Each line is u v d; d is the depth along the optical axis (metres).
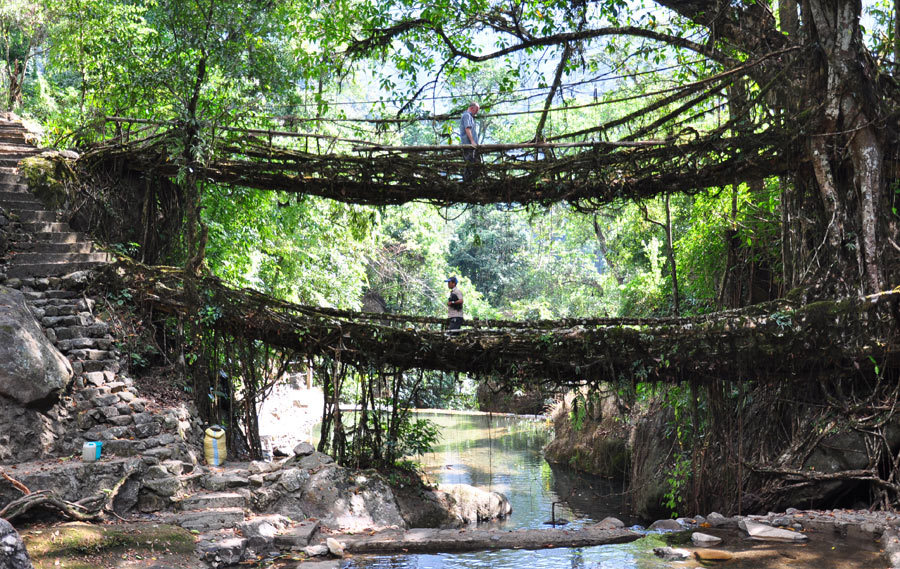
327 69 16.75
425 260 37.62
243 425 14.55
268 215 20.05
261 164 13.66
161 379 12.27
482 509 13.20
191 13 14.35
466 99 16.14
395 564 8.66
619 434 18.12
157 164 14.39
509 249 43.12
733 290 15.24
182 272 12.66
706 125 20.53
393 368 12.85
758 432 13.47
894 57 12.79
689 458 14.55
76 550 7.80
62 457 9.88
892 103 11.90
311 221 22.41
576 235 29.67
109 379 11.15
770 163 12.17
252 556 8.78
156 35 16.30
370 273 36.53
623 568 8.31
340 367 12.76
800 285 11.95
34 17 22.88
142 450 10.20
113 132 16.64
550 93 14.54
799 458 12.38
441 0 14.92
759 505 12.57
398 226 38.09
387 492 11.34
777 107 12.37
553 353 12.19
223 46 14.29
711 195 15.02
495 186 12.97
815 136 11.71
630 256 24.14
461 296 12.76
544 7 14.97
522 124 30.83
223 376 14.25
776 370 11.81
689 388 14.71
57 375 10.16
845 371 11.54
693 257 16.00
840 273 11.66
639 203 13.19
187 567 8.03
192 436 11.58
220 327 12.80
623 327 12.55
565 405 21.20
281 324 12.52
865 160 11.51
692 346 11.79
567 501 15.62
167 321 13.21
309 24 17.31
